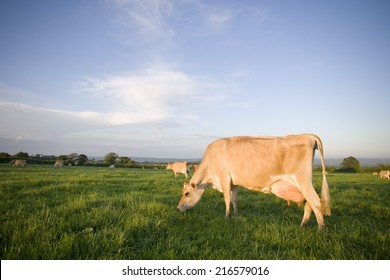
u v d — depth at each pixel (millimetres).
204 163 7410
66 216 5586
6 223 4559
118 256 3777
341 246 4242
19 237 3908
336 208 8297
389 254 4078
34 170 25078
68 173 20609
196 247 4199
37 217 5039
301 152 5988
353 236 4754
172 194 10617
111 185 13258
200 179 7375
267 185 6465
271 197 10461
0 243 3928
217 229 5332
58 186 10898
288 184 6137
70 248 3730
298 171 5949
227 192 6926
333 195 11570
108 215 5293
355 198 10820
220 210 7930
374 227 5910
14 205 7027
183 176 24094
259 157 6406
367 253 4086
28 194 9188
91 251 3766
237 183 6938
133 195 9031
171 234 4773
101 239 4109
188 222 5848
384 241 4457
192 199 7340
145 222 4945
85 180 14430
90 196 8273
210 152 7363
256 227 5598
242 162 6648
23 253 3506
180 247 4168
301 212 7820
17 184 11406
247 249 4383
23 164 39969
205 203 8781
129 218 5066
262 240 4754
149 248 4086
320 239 4547
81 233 4402
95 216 5230
